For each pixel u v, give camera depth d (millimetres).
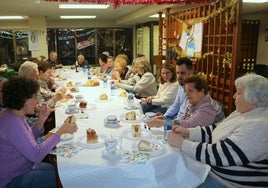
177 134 1673
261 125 1371
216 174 1561
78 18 9430
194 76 2062
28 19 8422
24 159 1545
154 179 1397
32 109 1588
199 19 3932
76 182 1363
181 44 4547
